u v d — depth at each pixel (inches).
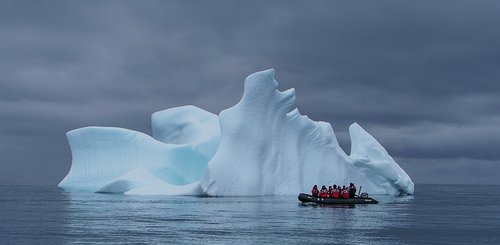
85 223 1418.6
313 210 1860.2
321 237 1210.6
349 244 1128.2
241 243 1114.1
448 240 1229.1
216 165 2463.1
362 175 2992.1
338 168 2883.9
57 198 2425.0
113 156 2888.8
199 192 2495.1
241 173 2506.2
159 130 3235.7
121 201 2201.0
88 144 2915.8
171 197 2438.5
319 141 2866.6
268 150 2618.1
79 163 2920.8
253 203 2113.7
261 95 2586.1
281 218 1573.6
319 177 2832.2
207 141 2896.2
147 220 1493.6
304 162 2837.1
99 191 2755.9
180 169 2876.5
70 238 1160.2
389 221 1581.0
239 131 2541.8
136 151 2878.9
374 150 3051.2
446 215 1882.4
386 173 3006.9
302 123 2822.3
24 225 1376.7
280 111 2674.7
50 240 1133.1
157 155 2861.7
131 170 2829.7
